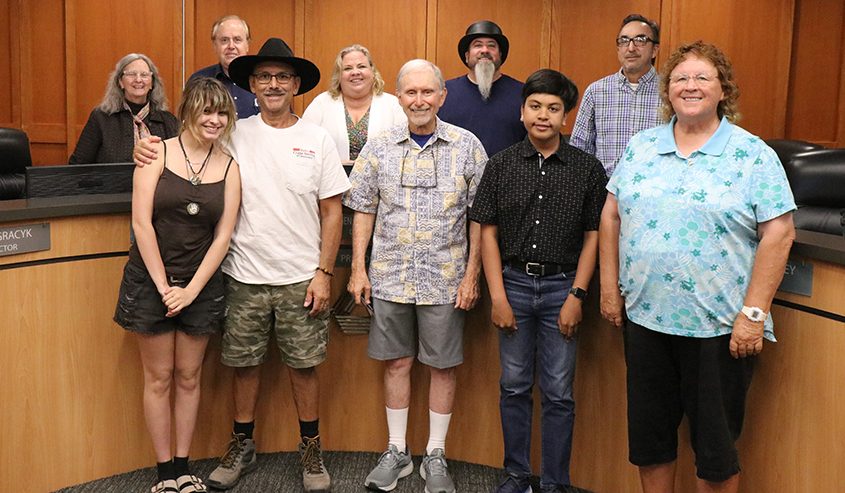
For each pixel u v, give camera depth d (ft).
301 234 10.21
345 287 11.47
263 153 10.03
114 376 10.68
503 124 12.98
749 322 7.89
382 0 21.03
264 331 10.45
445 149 10.30
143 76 14.07
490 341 11.30
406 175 10.29
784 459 8.54
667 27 20.58
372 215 10.66
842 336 7.89
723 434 8.13
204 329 9.87
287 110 10.23
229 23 14.64
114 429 10.75
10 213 9.43
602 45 20.68
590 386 10.71
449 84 13.32
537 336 10.22
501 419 10.59
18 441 9.91
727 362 8.15
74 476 10.46
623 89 13.53
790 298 8.45
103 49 20.76
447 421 10.80
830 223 10.21
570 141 14.06
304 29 21.11
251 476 11.02
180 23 20.85
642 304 8.43
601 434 10.68
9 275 9.68
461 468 11.41
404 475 11.00
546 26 20.84
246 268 10.18
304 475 10.61
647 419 8.69
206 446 11.43
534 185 9.71
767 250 7.82
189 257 9.66
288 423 11.77
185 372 10.09
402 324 10.63
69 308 10.21
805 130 21.07
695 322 8.11
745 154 7.94
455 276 10.37
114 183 11.27
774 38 20.70
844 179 10.39
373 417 11.82
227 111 9.63
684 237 8.03
